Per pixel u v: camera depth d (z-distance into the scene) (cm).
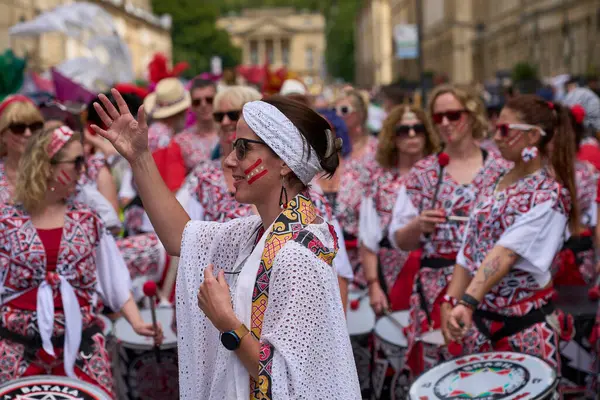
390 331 480
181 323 261
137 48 5638
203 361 255
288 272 230
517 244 373
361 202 567
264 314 233
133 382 465
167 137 679
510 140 384
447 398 335
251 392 237
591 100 876
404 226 474
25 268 387
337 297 236
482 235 390
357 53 9881
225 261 258
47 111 573
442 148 532
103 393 349
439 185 467
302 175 243
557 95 1617
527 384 333
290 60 11419
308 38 11400
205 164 441
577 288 535
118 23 5019
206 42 7394
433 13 5950
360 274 587
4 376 387
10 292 390
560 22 3625
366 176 629
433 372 365
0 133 459
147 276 573
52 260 390
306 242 234
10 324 388
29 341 388
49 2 3438
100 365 400
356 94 686
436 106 468
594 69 2972
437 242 455
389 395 468
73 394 347
